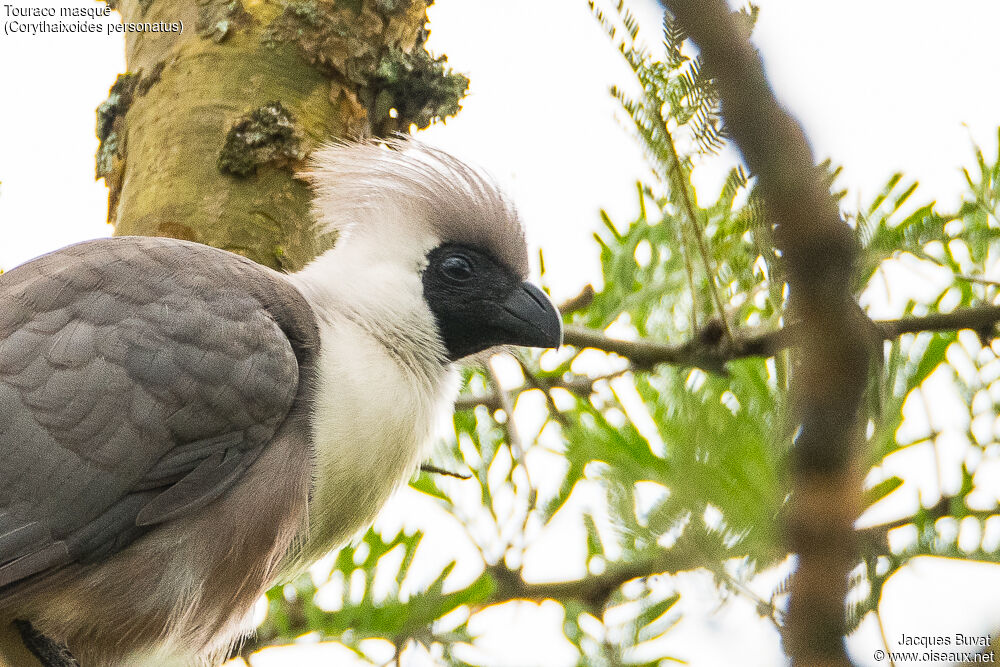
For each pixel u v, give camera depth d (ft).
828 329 13.73
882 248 24.50
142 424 23.30
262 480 24.49
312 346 26.16
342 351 27.02
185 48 30.48
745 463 18.43
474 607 28.96
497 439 30.42
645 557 23.08
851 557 13.67
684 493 18.70
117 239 25.70
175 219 28.45
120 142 30.96
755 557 18.04
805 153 13.38
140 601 23.71
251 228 28.60
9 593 22.54
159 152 29.37
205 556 24.07
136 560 23.56
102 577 23.40
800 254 13.62
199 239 28.30
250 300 25.22
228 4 30.68
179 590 23.93
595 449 23.39
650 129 19.75
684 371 25.90
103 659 24.64
